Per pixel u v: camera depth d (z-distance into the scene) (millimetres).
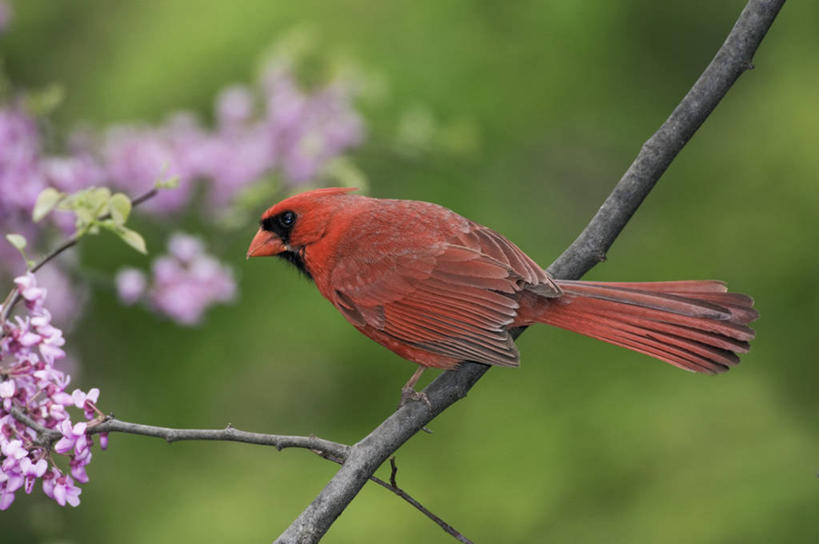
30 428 4770
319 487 12062
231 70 11734
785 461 11117
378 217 6773
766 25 5730
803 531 10547
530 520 11266
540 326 12555
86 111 12047
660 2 13250
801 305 12188
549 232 12805
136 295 9320
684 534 10766
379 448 5285
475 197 12383
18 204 8883
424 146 10789
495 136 12469
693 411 11719
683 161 13242
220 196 10227
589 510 11297
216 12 12031
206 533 11734
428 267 6453
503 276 6238
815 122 12539
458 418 12195
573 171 13352
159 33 12156
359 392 12656
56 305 10109
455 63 12281
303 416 12656
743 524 10656
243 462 12516
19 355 4750
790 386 11891
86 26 12625
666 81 13406
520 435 11898
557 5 12836
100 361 12664
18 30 12664
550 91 12727
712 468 11242
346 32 12062
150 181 10148
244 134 10367
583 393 12102
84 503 12172
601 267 12812
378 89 10758
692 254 12609
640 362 12156
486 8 12648
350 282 6656
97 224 5246
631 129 13289
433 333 6316
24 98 9117
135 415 12586
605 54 13000
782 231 12438
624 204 6082
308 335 12188
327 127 10406
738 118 13242
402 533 11320
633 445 11555
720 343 5723
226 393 12664
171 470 12469
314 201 6898
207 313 12352
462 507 11453
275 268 12211
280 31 11836
